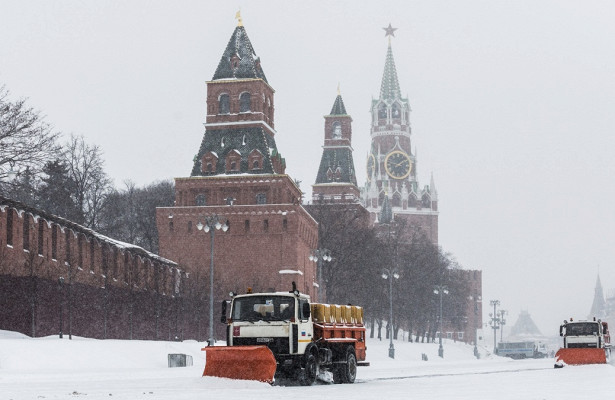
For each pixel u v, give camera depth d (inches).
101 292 4795.8
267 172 7249.0
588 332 3208.7
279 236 6963.6
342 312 1984.5
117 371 2519.7
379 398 1259.8
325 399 1234.0
